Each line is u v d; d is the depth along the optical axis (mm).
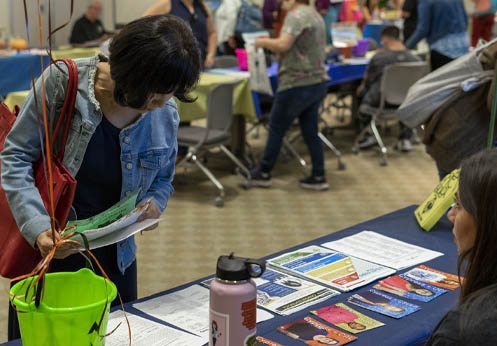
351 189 4633
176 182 4688
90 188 1521
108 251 1608
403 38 6793
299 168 5188
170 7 4777
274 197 4426
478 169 1054
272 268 1760
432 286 1642
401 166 5273
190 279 3105
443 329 1020
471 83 2461
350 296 1577
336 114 7230
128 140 1476
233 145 5176
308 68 4176
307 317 1449
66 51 5480
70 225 1343
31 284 1186
